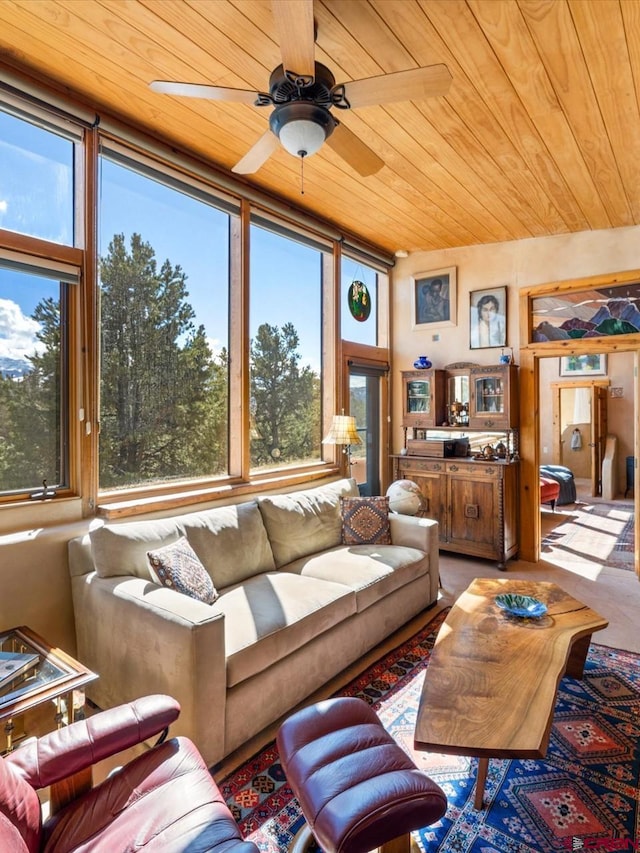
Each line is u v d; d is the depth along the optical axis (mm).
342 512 3723
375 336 5434
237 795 1835
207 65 2371
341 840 1129
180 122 2908
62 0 1963
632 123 2693
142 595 2135
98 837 1172
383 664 2779
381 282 5484
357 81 1846
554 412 9250
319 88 1904
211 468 3518
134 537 2484
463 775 1932
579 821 1698
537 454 4648
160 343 3178
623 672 2674
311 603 2488
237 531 2957
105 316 2875
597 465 8570
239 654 2041
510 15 1957
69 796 1323
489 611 2406
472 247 5004
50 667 1763
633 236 4180
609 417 8766
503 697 1693
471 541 4590
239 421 3650
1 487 2469
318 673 2471
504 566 4410
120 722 1390
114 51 2283
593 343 4324
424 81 1829
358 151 2352
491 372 4633
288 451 4266
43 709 1746
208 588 2447
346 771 1334
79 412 2701
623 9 1910
